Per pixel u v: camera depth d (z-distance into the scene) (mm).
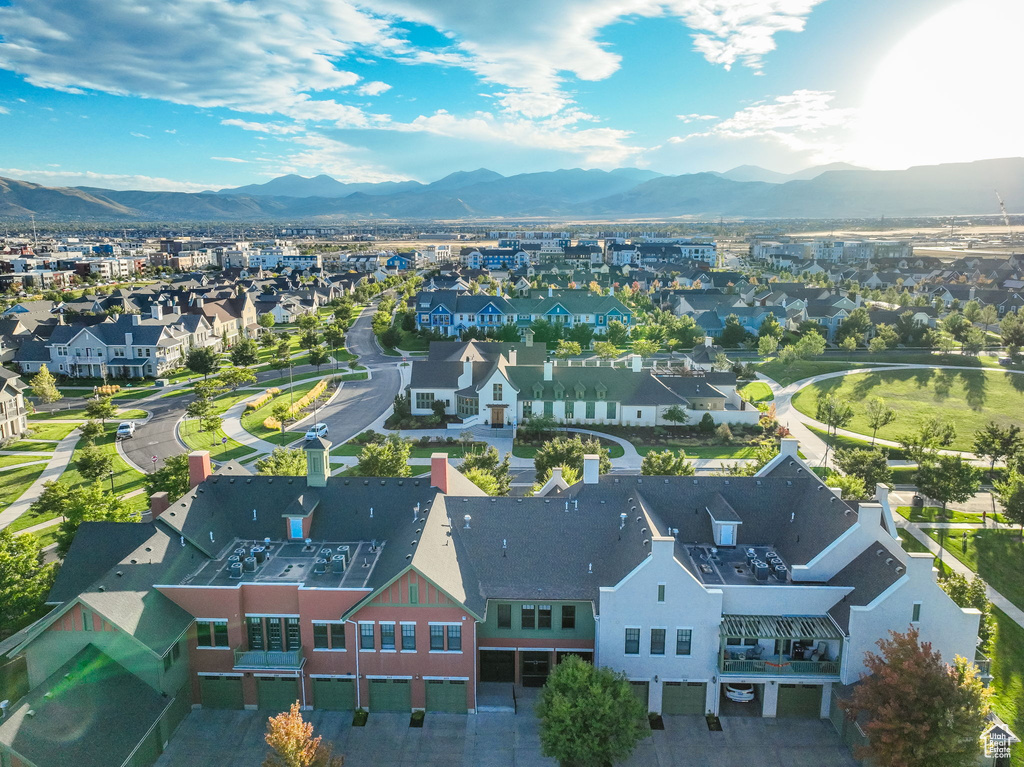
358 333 167750
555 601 39344
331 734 37094
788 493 45406
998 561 56938
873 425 87062
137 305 169000
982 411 100750
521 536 42281
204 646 38469
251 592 38094
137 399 111000
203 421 87750
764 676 37406
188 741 36469
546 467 64938
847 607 36938
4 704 34594
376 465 62938
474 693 38469
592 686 33344
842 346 140625
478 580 40312
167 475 57750
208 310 152625
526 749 36062
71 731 31078
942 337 136750
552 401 94438
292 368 131500
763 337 135250
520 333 146625
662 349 144875
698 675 38250
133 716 33500
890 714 30922
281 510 44656
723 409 96500
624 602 37312
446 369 98750
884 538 38594
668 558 36875
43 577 43344
